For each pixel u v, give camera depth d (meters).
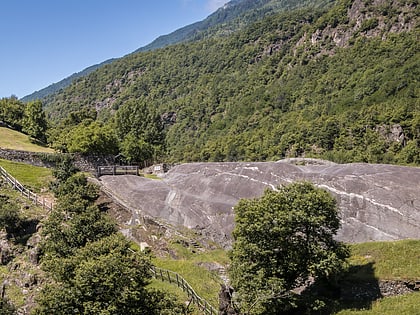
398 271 33.91
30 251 40.84
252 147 145.25
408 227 39.31
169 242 44.94
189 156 156.12
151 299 26.64
